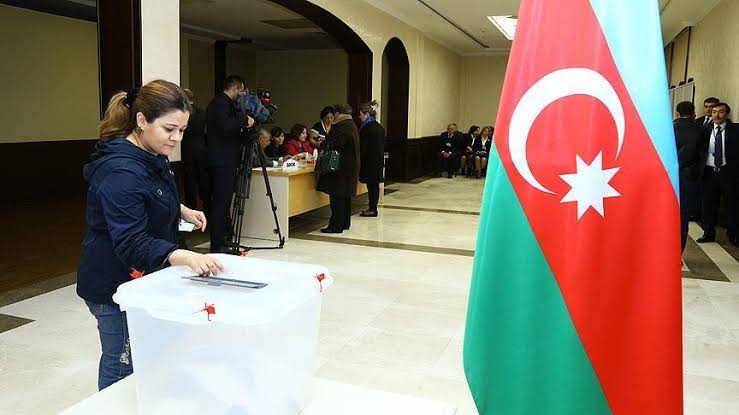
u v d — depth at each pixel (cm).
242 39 1298
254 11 993
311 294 120
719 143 613
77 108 958
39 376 288
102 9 466
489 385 140
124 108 164
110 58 469
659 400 129
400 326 368
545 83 133
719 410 272
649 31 130
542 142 133
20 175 864
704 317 397
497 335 139
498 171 137
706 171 626
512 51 139
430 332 360
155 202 160
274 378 111
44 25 893
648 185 128
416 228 684
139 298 112
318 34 1247
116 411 123
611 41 130
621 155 129
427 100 1259
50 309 380
